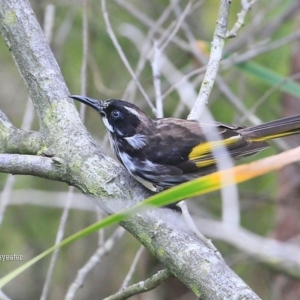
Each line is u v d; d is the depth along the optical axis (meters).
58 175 6.50
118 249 13.54
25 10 7.65
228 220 7.80
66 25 13.03
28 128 10.32
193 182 4.04
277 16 13.78
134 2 15.36
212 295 5.27
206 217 12.44
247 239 9.49
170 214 5.96
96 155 6.55
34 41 7.48
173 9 12.28
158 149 7.97
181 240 5.73
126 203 6.25
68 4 13.54
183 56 14.64
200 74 12.20
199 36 14.70
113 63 14.16
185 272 5.52
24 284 13.40
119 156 8.23
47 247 13.44
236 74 13.98
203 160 7.99
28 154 7.01
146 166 8.02
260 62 14.27
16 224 13.54
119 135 8.05
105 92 12.00
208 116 9.29
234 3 14.37
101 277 13.42
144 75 13.98
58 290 13.27
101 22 13.66
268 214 14.59
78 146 6.63
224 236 9.39
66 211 8.61
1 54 14.10
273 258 10.73
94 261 8.98
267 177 14.88
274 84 9.89
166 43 9.32
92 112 13.67
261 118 14.53
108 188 6.32
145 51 11.12
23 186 13.44
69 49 13.75
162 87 13.54
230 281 5.29
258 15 13.31
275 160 4.04
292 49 13.34
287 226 12.84
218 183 4.05
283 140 12.59
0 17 7.57
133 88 10.41
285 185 13.20
